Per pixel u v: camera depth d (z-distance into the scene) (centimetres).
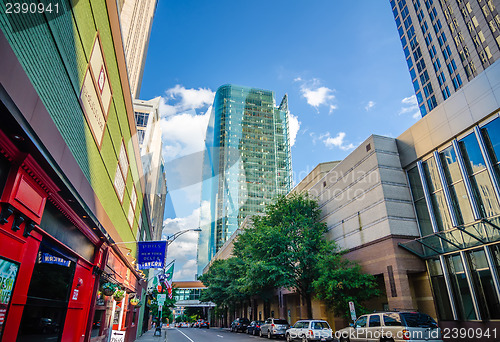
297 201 2639
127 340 1717
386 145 2136
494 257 1444
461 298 1584
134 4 5181
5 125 399
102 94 859
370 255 2005
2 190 443
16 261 503
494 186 1490
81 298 875
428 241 1700
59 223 682
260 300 4162
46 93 497
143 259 1159
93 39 728
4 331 482
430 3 5325
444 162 1802
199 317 9700
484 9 4225
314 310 2694
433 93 5172
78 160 700
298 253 2130
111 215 1123
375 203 2033
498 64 1512
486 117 1568
